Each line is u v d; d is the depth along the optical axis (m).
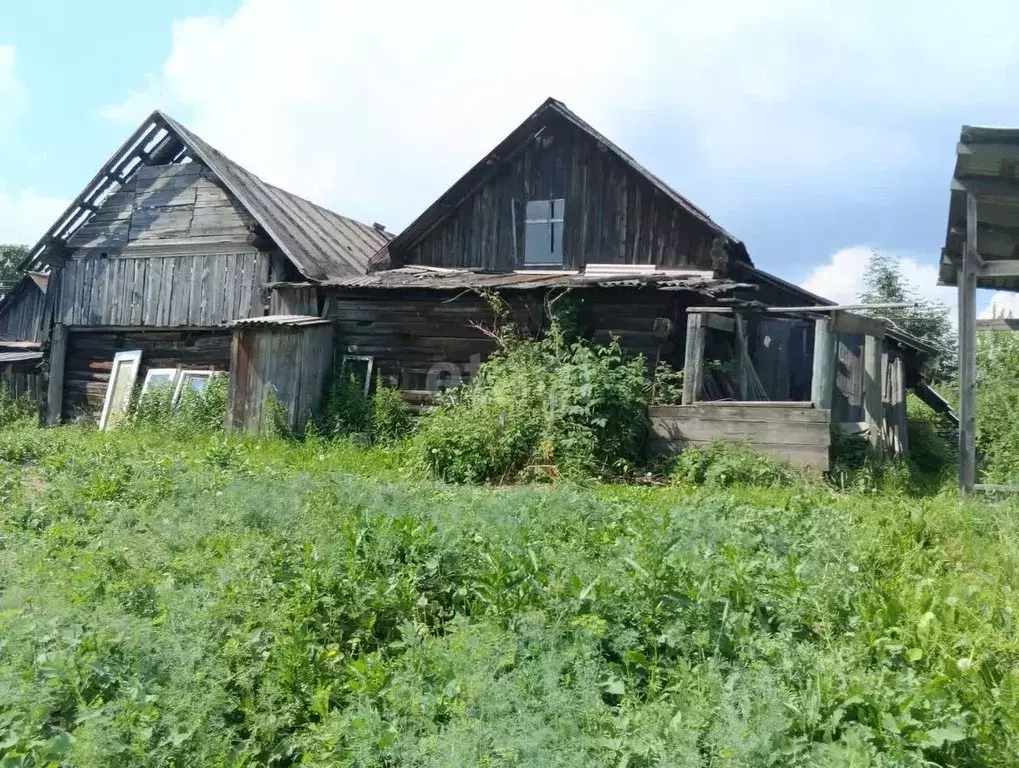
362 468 10.54
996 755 3.09
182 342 16.95
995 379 11.14
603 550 5.16
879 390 10.89
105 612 4.08
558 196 15.38
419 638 4.18
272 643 4.12
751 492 8.55
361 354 14.62
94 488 7.39
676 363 12.30
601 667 3.76
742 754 2.85
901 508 6.82
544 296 12.98
